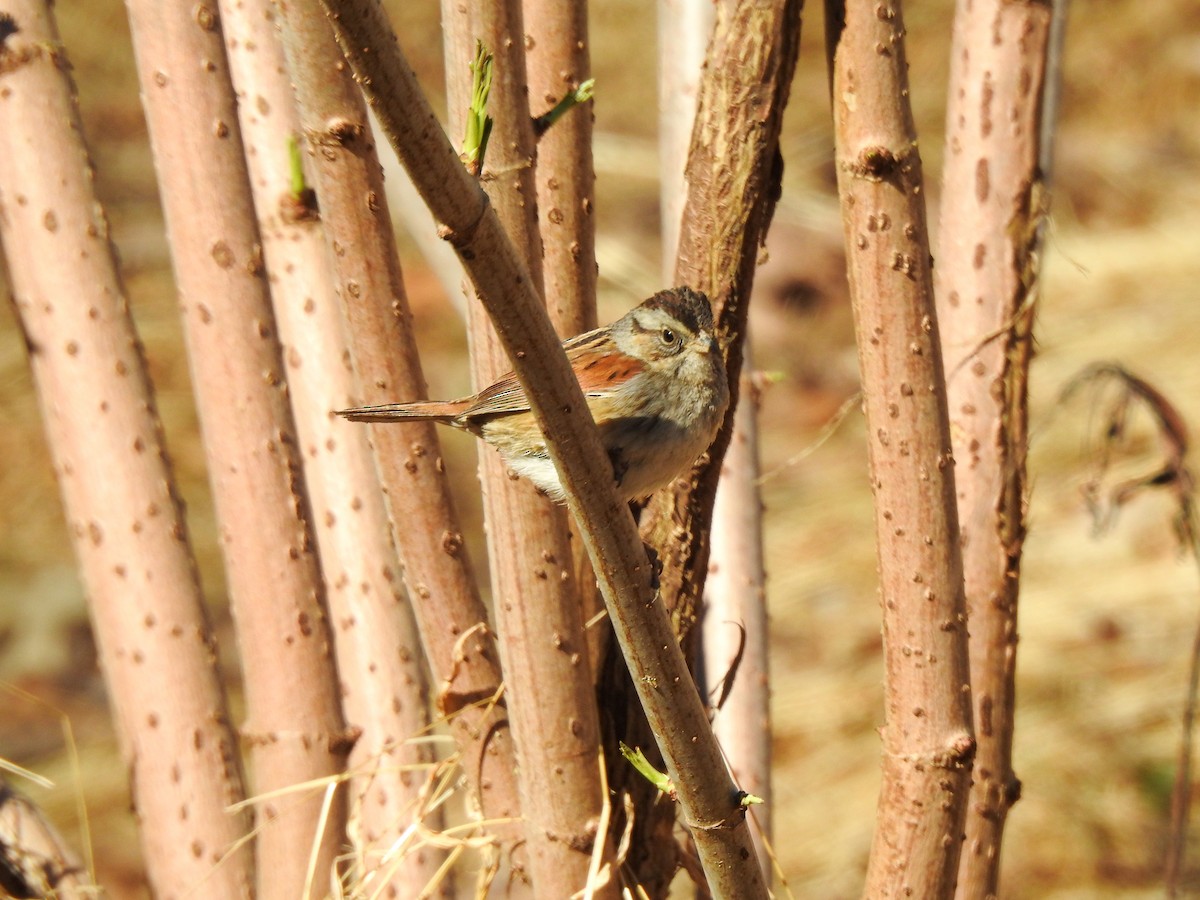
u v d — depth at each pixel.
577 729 5.82
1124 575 15.21
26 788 13.04
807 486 17.02
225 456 6.52
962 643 5.74
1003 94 6.59
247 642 6.61
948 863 5.80
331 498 6.78
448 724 6.39
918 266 5.55
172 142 6.37
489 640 6.22
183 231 6.43
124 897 11.94
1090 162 21.12
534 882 5.96
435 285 18.83
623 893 6.03
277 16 5.46
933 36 22.64
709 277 6.26
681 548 6.34
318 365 6.71
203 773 6.63
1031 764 13.15
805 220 19.22
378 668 6.75
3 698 14.12
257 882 6.68
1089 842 12.43
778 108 6.04
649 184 20.42
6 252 6.57
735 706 7.37
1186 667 13.98
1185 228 19.55
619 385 6.43
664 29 7.54
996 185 6.60
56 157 6.45
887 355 5.59
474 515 16.28
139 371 6.62
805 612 15.34
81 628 15.05
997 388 6.52
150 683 6.62
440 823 6.90
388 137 4.00
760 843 7.38
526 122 5.46
